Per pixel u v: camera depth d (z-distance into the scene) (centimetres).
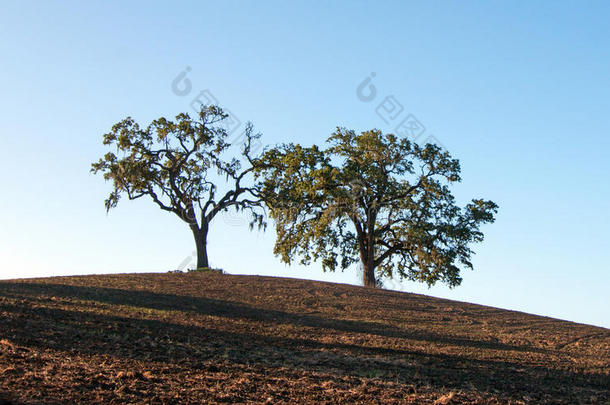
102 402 1179
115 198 4506
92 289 2869
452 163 4522
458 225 4491
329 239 4600
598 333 3216
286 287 3775
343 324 2730
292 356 1872
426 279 4422
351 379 1627
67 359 1464
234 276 4144
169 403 1227
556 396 1672
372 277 4581
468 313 3509
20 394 1138
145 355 1620
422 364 1955
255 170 4719
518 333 2992
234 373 1548
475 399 1539
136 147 4553
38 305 2169
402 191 4488
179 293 3125
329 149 4719
